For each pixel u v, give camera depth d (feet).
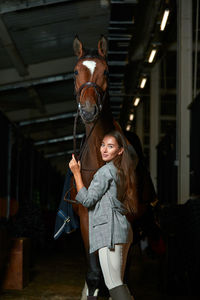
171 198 33.88
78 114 10.46
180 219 17.95
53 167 89.81
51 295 17.24
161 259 17.92
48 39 34.76
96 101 10.18
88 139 10.31
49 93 47.39
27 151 52.80
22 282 18.45
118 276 8.32
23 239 19.10
